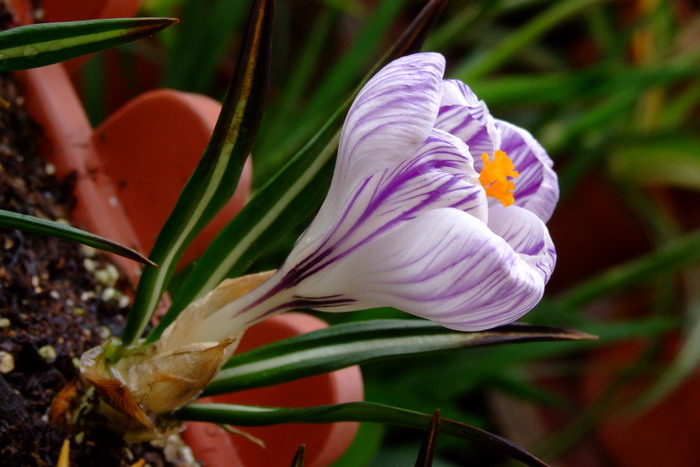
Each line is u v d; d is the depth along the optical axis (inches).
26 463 12.9
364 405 12.0
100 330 14.1
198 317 12.6
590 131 25.9
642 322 23.5
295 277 12.3
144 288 12.5
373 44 21.8
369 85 11.7
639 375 27.0
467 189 11.6
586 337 12.9
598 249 31.5
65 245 14.3
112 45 11.9
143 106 14.6
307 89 30.3
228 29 21.2
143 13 22.2
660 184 30.7
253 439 13.4
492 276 11.4
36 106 14.7
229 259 12.8
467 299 11.6
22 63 11.9
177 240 12.5
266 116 24.1
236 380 12.9
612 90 22.3
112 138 14.9
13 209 14.0
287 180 12.6
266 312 12.6
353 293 12.2
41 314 13.7
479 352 22.6
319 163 12.6
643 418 28.6
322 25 23.0
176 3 23.7
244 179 14.5
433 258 11.5
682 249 23.9
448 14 31.2
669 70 22.2
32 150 14.6
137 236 14.9
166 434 13.1
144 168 14.8
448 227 11.5
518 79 22.2
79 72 22.0
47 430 13.1
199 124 14.5
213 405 12.8
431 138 11.7
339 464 18.1
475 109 12.2
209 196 12.3
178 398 12.6
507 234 12.2
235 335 12.7
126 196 14.9
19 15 14.7
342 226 11.9
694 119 31.4
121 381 12.7
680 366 25.1
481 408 27.8
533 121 27.2
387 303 12.1
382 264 11.8
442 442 24.0
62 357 13.6
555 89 22.1
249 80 11.7
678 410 28.0
